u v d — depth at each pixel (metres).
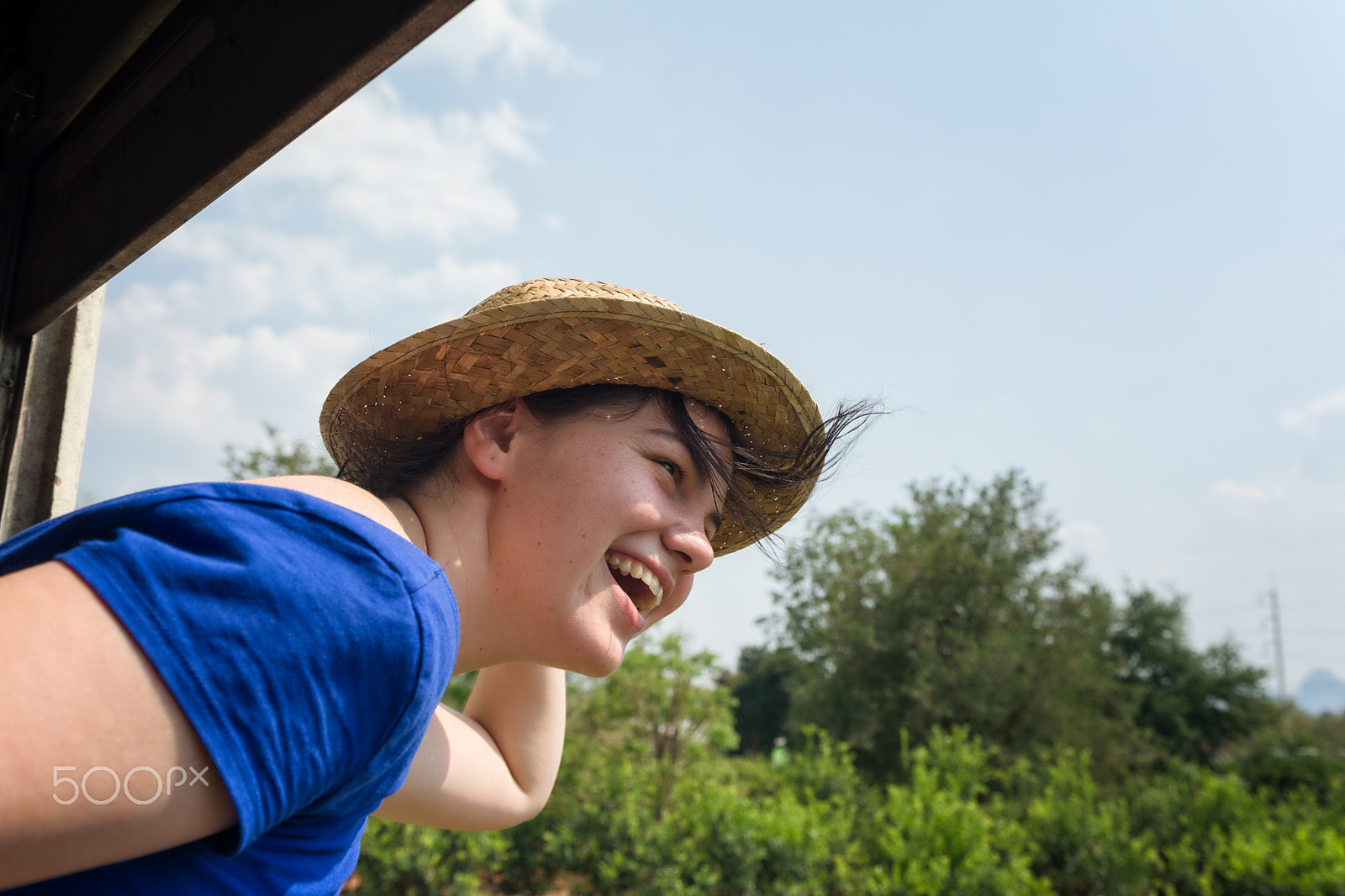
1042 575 17.78
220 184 0.94
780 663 18.72
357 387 1.14
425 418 1.12
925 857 6.82
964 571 17.31
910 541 17.70
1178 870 7.89
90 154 1.23
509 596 0.99
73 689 0.53
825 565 17.72
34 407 1.43
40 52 1.31
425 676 0.70
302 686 0.62
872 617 17.12
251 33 0.91
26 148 1.35
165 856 0.66
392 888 6.52
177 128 1.01
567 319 1.04
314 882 0.77
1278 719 25.14
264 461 8.48
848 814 7.98
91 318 1.51
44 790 0.51
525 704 1.31
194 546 0.62
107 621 0.56
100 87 1.16
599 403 1.06
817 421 1.26
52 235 1.31
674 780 7.92
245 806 0.60
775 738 29.36
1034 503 18.19
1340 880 6.98
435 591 0.73
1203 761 25.12
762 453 1.27
